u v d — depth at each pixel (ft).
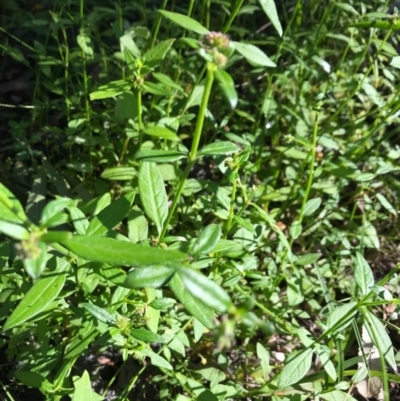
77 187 1.50
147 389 1.26
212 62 0.75
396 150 1.71
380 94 1.69
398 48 1.88
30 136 1.71
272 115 1.64
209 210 1.32
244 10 1.54
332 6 1.57
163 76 1.19
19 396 1.22
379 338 0.95
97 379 1.25
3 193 0.69
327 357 1.05
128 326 0.90
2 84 1.80
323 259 1.52
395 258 1.56
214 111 1.71
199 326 1.12
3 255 1.01
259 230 1.26
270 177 1.58
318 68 1.71
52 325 1.17
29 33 1.86
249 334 1.29
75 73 1.59
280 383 1.02
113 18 1.82
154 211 0.93
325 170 1.49
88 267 0.95
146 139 1.47
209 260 0.98
